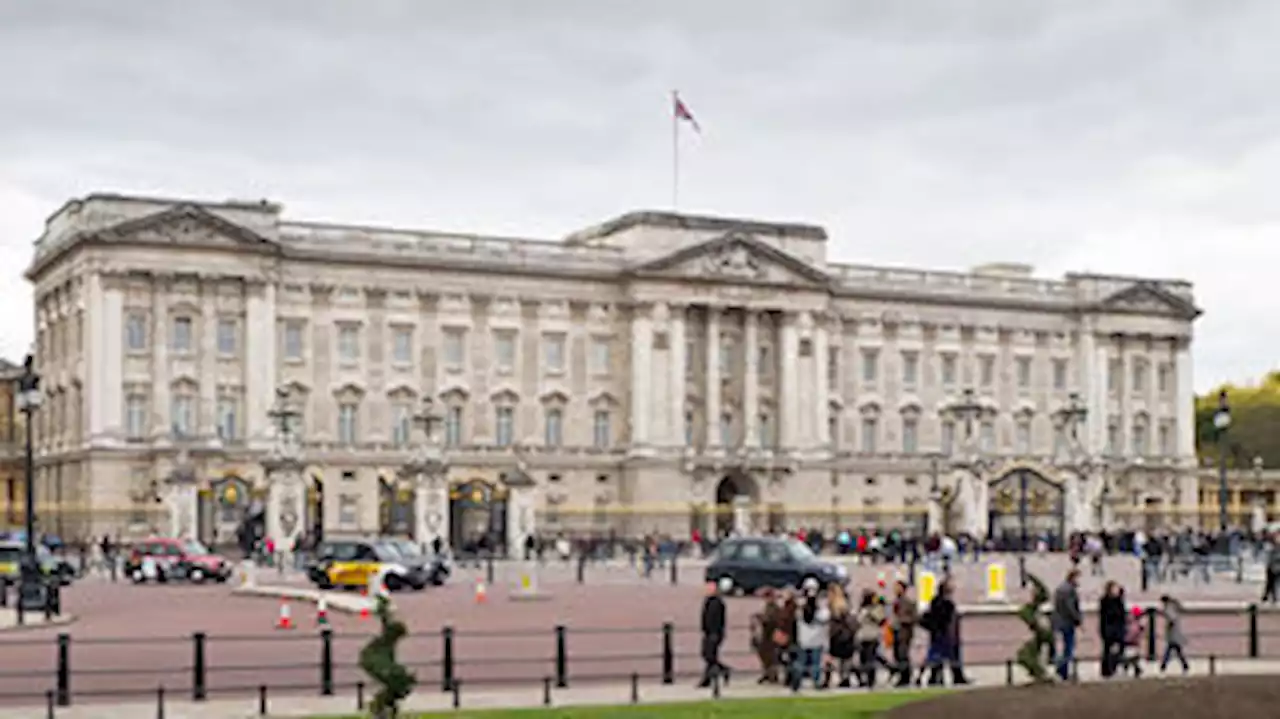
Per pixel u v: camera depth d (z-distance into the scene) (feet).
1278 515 618.44
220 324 448.24
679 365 501.15
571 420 495.00
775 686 137.39
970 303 554.87
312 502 452.76
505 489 384.88
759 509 476.13
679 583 292.20
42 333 483.10
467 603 237.04
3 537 373.20
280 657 158.92
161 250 440.04
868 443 537.65
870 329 540.11
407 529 402.52
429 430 388.16
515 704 123.24
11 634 184.44
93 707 122.62
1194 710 79.92
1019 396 562.25
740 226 515.09
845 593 146.72
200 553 305.12
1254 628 160.66
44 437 477.36
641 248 501.56
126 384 437.17
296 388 458.50
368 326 469.16
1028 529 417.28
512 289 488.02
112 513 431.02
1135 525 524.93
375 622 201.77
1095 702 81.30
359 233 471.62
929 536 367.66
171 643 172.96
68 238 444.55
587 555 405.80
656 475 493.36
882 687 139.64
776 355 518.78
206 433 442.50
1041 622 119.14
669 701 125.29
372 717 93.86
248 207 454.81
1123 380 576.20
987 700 82.48
